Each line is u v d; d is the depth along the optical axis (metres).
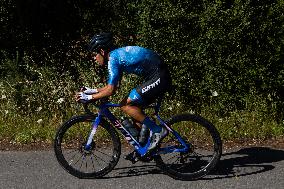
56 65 8.73
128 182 5.05
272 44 6.96
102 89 5.05
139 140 5.09
